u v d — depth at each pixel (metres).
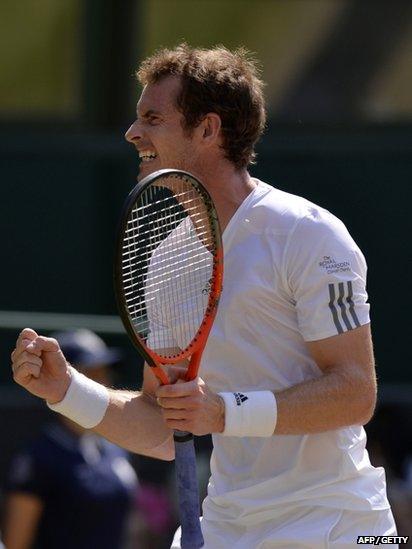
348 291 11.08
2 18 31.11
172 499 21.95
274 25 30.27
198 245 11.61
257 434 10.85
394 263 27.39
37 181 28.45
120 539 18.70
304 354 11.37
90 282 28.27
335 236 11.16
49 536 18.28
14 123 30.58
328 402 10.90
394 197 27.55
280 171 27.86
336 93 29.94
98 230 28.28
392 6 29.78
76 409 11.84
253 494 11.57
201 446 22.88
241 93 11.52
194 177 10.80
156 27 30.39
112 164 28.33
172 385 10.62
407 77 29.75
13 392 24.77
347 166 27.70
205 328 10.79
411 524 20.89
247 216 11.33
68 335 20.89
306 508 11.42
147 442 12.22
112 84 30.22
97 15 30.12
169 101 11.55
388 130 29.69
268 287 11.17
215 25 30.48
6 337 26.77
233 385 11.52
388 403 22.98
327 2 30.08
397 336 27.12
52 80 30.59
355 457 11.55
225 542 11.70
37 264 28.42
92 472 18.45
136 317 12.01
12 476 18.45
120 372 21.12
